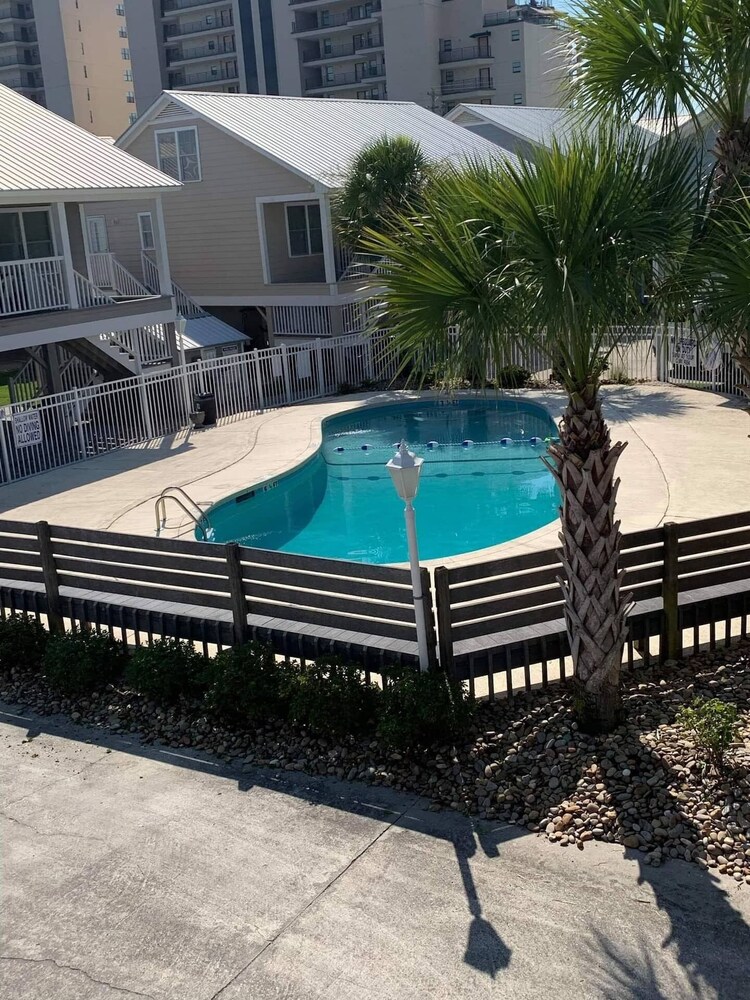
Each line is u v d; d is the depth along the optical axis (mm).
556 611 8398
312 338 30141
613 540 7211
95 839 7078
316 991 5461
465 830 6824
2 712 9352
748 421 19594
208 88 100500
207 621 9531
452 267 6129
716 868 6184
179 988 5570
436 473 20125
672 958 5473
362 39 90875
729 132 7023
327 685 8031
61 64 102688
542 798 7027
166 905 6289
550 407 23469
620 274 5984
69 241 22969
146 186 22688
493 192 6082
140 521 15477
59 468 19969
